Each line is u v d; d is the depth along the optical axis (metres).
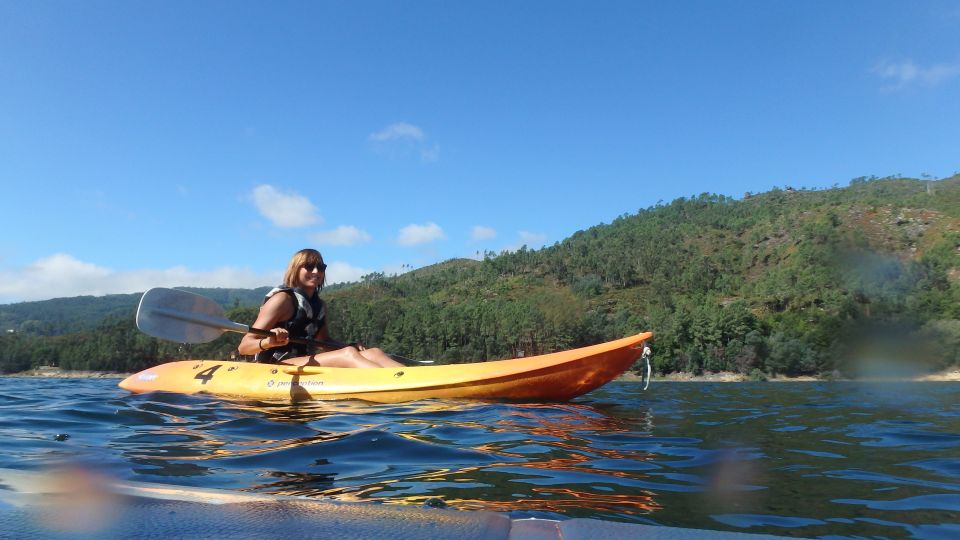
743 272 90.56
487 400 4.24
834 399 6.24
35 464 2.28
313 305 5.35
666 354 51.03
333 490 1.92
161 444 2.76
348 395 4.41
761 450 2.78
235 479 2.07
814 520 1.66
